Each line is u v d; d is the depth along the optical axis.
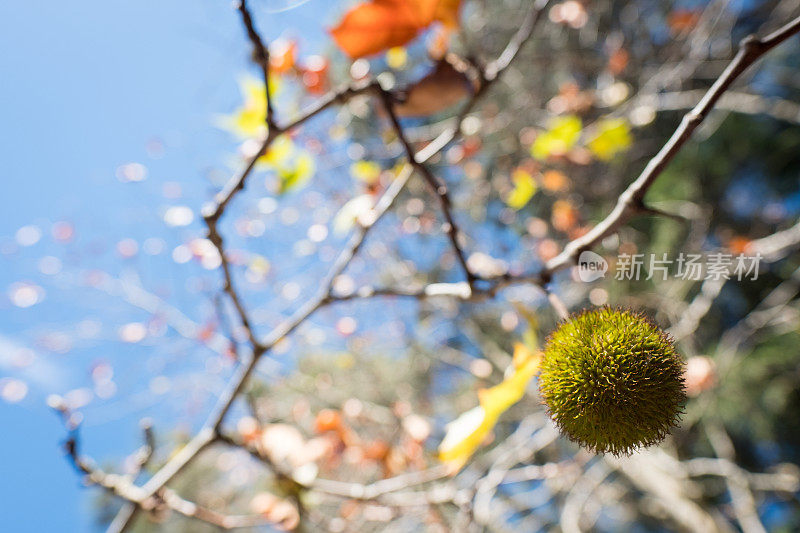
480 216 5.47
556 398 1.08
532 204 5.49
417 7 1.16
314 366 5.57
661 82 4.66
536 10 1.33
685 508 4.31
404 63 2.91
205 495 4.86
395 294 1.48
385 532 4.06
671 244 4.62
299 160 1.77
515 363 1.09
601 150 2.94
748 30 5.63
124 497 1.81
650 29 5.77
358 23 1.16
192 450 1.92
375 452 2.95
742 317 5.29
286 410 4.88
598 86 5.24
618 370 1.04
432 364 5.94
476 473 4.68
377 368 5.69
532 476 3.54
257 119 1.81
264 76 1.09
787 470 4.70
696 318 3.86
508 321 4.90
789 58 5.38
